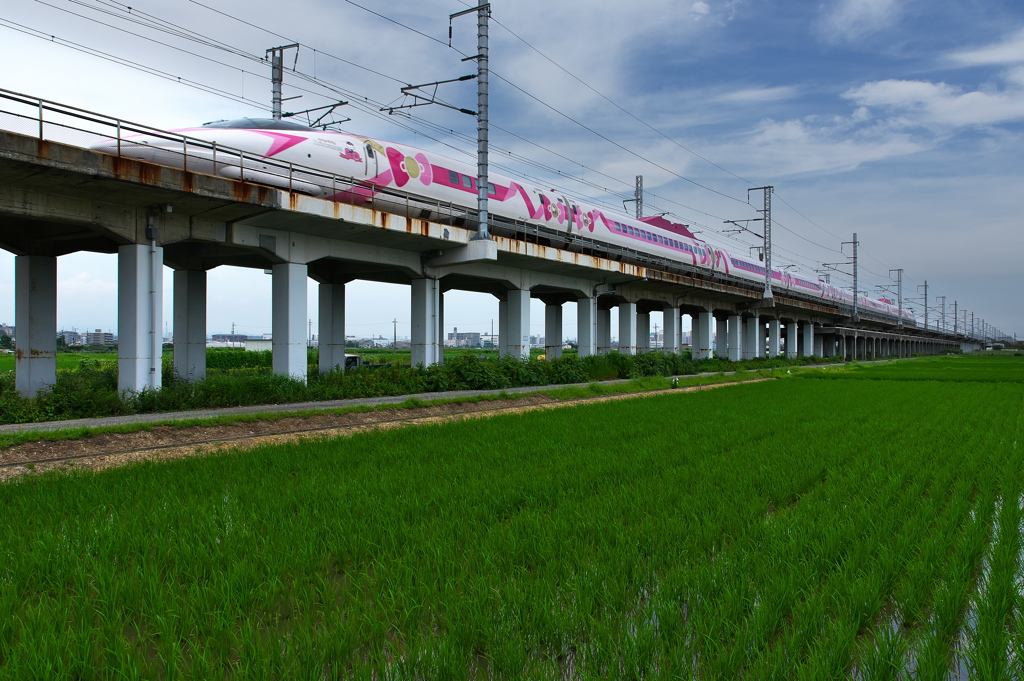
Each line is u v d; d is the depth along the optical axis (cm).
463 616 554
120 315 2033
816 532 775
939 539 746
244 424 1700
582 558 688
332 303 3316
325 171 2441
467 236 2886
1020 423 1916
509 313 3666
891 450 1406
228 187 1991
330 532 756
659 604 577
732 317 6494
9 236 2230
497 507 898
